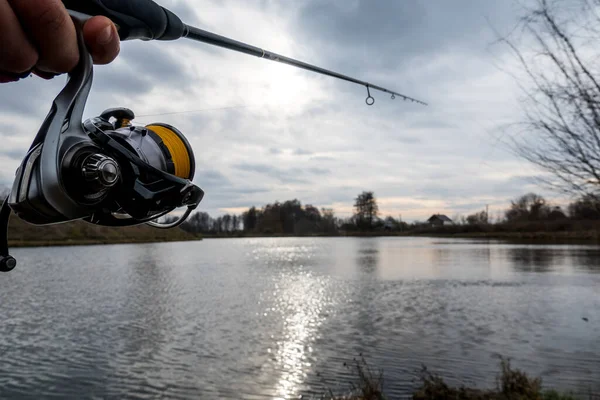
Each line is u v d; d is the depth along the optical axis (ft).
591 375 36.01
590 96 15.35
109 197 3.46
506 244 232.94
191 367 41.39
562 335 49.90
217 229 393.50
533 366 39.11
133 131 3.96
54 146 3.04
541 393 27.76
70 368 41.55
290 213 439.22
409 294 80.02
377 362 41.27
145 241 239.50
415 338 49.93
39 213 3.08
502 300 72.79
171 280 100.17
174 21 4.03
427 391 28.76
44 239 190.29
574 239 243.40
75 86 3.13
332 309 67.05
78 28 3.15
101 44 3.18
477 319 59.11
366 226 436.76
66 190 3.11
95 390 36.32
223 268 124.57
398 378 36.24
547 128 16.35
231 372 39.78
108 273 112.37
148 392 35.76
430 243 264.52
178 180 3.79
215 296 79.36
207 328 56.08
